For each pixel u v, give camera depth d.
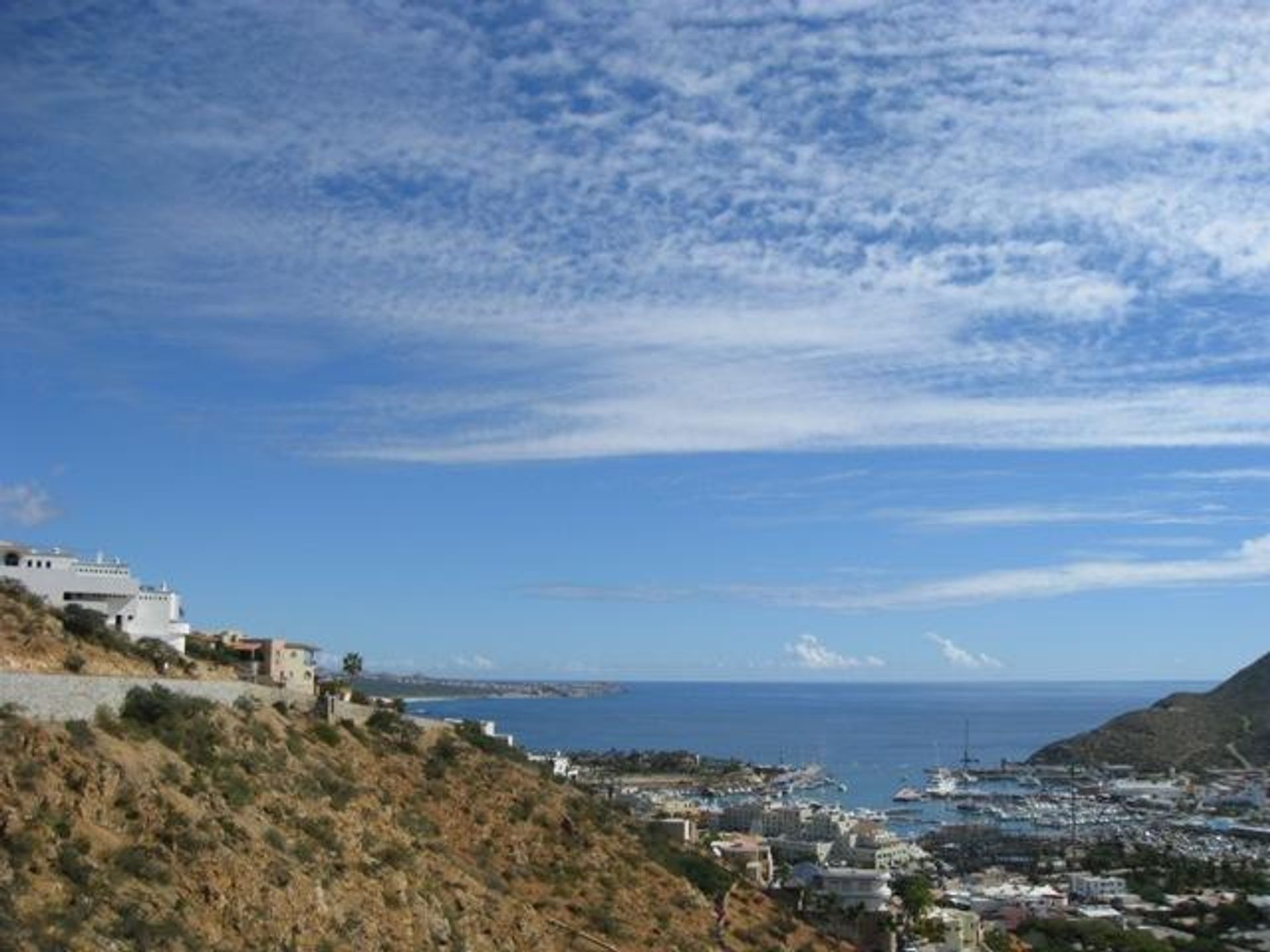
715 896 122.00
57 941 46.50
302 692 109.38
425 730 115.38
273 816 69.19
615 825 124.38
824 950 126.19
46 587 121.56
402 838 81.62
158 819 58.94
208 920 55.22
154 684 72.88
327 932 62.09
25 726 57.91
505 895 89.06
